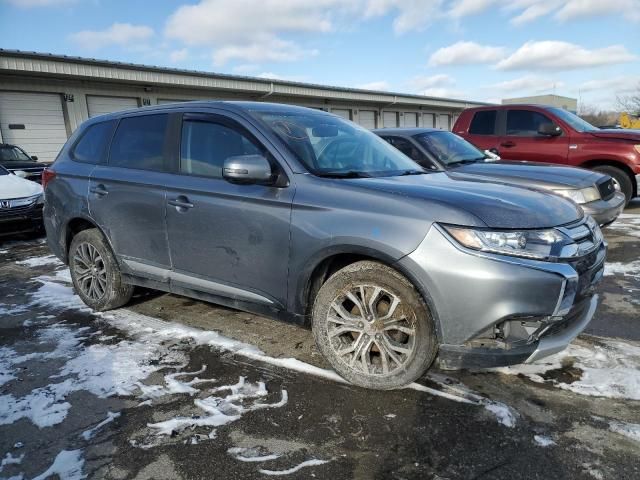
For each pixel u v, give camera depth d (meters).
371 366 2.70
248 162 2.81
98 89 16.44
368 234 2.53
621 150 7.36
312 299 2.91
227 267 3.15
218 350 3.25
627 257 5.40
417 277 2.43
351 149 3.39
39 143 15.23
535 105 8.19
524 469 2.08
